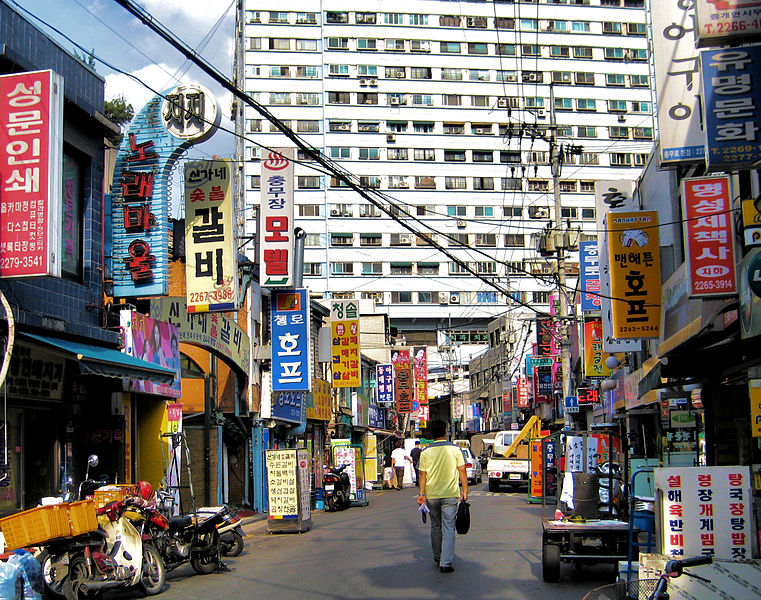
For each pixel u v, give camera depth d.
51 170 10.98
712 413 14.31
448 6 75.44
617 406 25.91
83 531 9.44
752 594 6.55
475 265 73.81
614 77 76.62
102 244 15.09
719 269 12.33
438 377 77.56
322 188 72.38
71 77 14.37
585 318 29.12
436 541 10.98
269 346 24.19
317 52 73.50
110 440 14.80
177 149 15.11
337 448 25.64
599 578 10.18
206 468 19.33
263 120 71.94
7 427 12.27
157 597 9.94
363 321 56.19
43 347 11.25
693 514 7.41
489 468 31.84
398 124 73.94
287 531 17.28
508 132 30.36
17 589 8.05
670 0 12.62
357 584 9.93
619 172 75.62
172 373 13.78
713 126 9.80
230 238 16.53
